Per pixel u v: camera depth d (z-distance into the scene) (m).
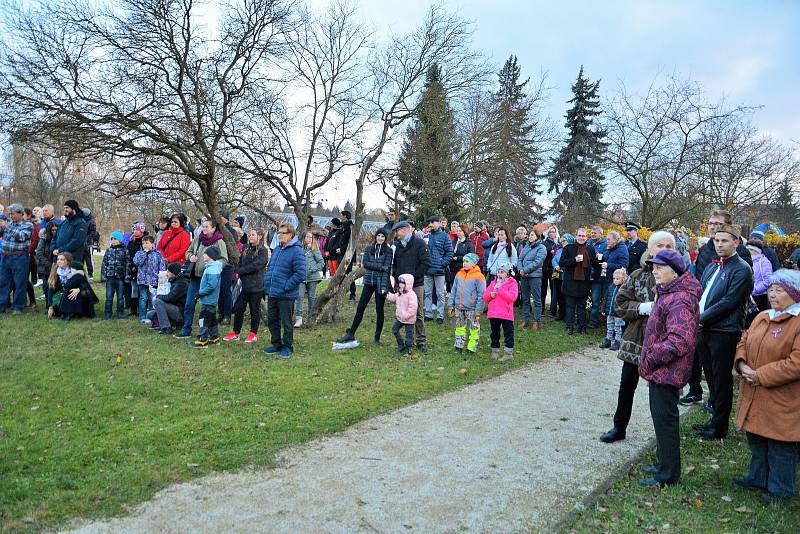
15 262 9.98
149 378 6.46
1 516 3.39
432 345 8.73
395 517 3.51
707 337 5.04
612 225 20.34
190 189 11.19
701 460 4.57
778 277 3.99
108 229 32.28
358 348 8.35
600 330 10.27
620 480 4.16
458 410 5.70
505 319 7.89
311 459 4.39
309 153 11.13
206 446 4.57
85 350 7.64
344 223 12.83
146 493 3.74
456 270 11.69
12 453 4.34
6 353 7.38
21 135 8.18
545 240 11.96
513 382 6.83
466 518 3.52
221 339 8.55
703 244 6.53
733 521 3.55
